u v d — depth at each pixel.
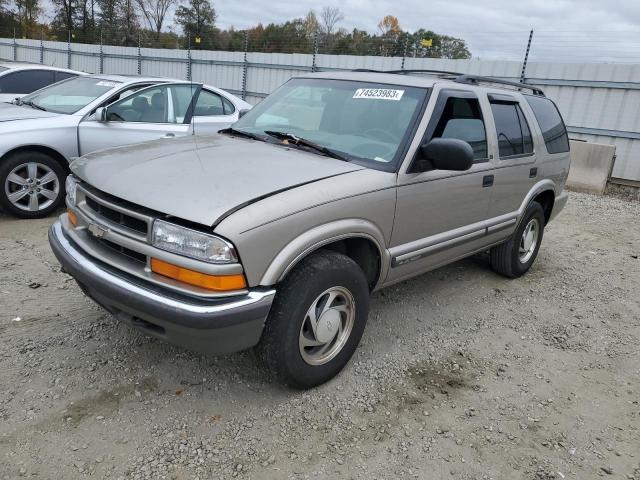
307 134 3.84
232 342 2.70
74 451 2.60
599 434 3.11
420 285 5.12
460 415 3.16
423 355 3.81
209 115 7.41
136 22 51.50
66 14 51.41
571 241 7.32
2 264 4.70
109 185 2.94
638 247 7.26
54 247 3.20
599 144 10.96
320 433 2.89
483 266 5.80
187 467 2.57
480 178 4.21
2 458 2.52
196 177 2.94
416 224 3.68
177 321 2.56
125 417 2.87
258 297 2.69
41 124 5.98
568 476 2.75
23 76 9.50
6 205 5.86
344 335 3.31
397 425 3.02
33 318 3.80
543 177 5.28
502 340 4.18
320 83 4.30
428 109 3.71
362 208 3.18
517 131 4.82
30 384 3.07
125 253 2.88
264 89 18.73
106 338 3.60
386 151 3.53
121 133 6.50
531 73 12.85
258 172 3.07
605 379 3.74
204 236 2.56
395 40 18.73
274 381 3.28
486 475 2.70
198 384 3.21
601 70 11.78
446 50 17.48
